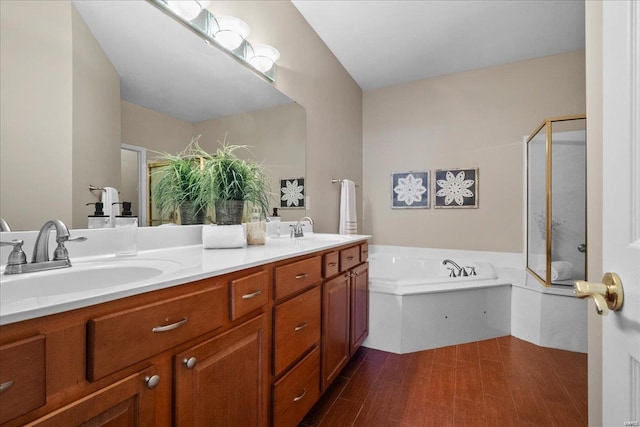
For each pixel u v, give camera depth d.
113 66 1.19
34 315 0.50
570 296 2.22
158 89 1.38
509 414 1.51
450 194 3.27
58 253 0.88
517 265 2.99
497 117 3.09
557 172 2.46
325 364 1.52
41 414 0.51
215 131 1.66
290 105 2.26
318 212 2.65
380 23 2.45
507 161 3.05
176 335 0.75
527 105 2.98
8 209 0.89
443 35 2.60
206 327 0.84
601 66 0.76
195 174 1.55
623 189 0.49
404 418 1.48
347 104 3.26
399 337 2.19
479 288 2.40
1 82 0.87
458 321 2.35
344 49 2.83
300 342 1.30
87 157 1.10
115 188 1.20
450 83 3.29
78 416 0.56
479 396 1.66
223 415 0.90
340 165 3.08
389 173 3.55
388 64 3.09
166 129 1.42
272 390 1.13
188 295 0.78
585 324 2.19
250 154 1.89
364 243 2.20
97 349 0.58
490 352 2.20
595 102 0.79
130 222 1.16
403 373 1.91
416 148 3.43
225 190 1.47
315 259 1.44
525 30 2.52
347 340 1.82
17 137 0.91
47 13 0.98
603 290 0.51
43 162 0.97
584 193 2.45
